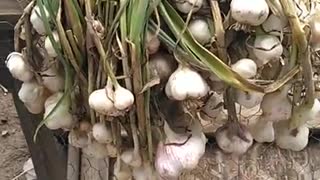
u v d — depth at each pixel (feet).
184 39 1.52
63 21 1.57
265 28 1.55
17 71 1.69
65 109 1.69
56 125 1.71
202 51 1.50
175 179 1.66
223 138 1.71
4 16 1.85
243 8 1.47
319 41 1.60
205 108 1.68
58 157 2.66
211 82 1.60
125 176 1.77
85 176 2.78
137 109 1.59
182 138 1.65
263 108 1.69
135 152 1.65
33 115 2.33
